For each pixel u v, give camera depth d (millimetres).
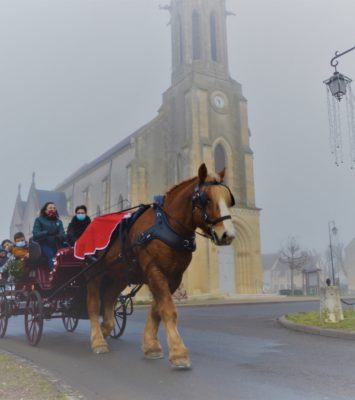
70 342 9680
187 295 36312
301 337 10078
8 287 11586
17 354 8406
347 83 13883
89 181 52438
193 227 6648
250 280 40594
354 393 5211
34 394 5223
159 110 44594
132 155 42062
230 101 44438
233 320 14898
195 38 45562
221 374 6203
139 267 7359
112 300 9062
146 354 7410
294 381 5797
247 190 42656
